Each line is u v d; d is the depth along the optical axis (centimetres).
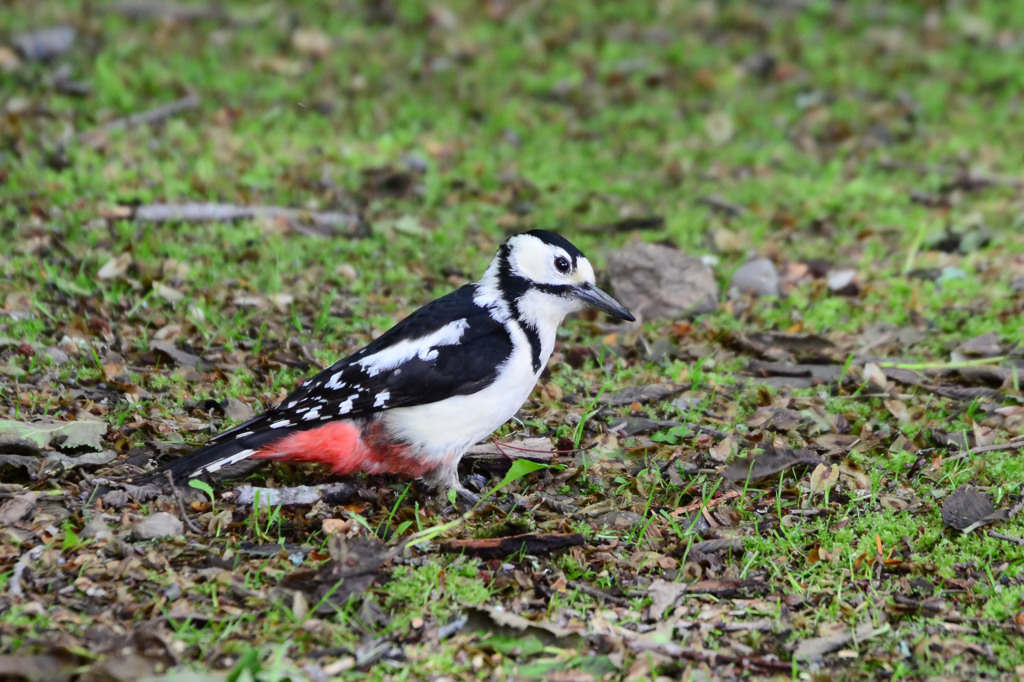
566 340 1191
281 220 1382
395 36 2006
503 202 1534
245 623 726
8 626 704
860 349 1173
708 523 863
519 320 904
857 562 820
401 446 876
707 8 2183
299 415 852
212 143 1577
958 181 1625
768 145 1767
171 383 1029
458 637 728
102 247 1272
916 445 986
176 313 1160
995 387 1096
